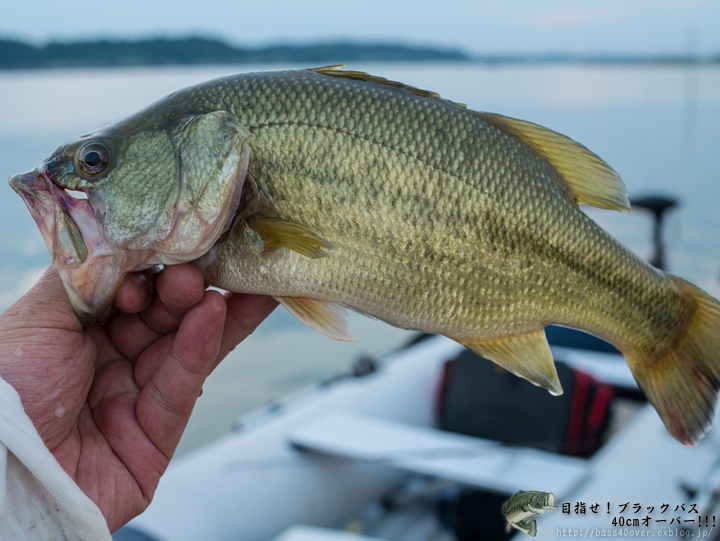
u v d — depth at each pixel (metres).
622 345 0.35
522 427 0.70
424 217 0.30
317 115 0.29
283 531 0.67
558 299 0.33
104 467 0.28
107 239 0.28
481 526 0.63
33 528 0.23
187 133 0.29
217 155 0.28
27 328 0.27
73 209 0.28
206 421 1.25
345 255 0.29
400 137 0.30
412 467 0.66
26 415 0.23
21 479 0.23
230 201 0.28
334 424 0.75
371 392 0.87
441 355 0.96
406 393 0.90
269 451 0.72
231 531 0.63
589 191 0.33
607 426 0.69
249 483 0.67
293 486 0.69
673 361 0.36
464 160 0.30
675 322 0.36
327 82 0.30
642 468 0.62
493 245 0.31
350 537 0.52
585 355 0.93
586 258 0.33
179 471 0.66
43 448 0.23
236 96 0.29
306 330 1.75
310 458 0.72
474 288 0.31
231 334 0.34
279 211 0.29
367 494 0.75
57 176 0.28
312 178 0.29
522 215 0.31
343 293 0.30
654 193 1.06
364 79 0.31
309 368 1.50
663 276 0.35
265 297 0.33
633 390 0.86
